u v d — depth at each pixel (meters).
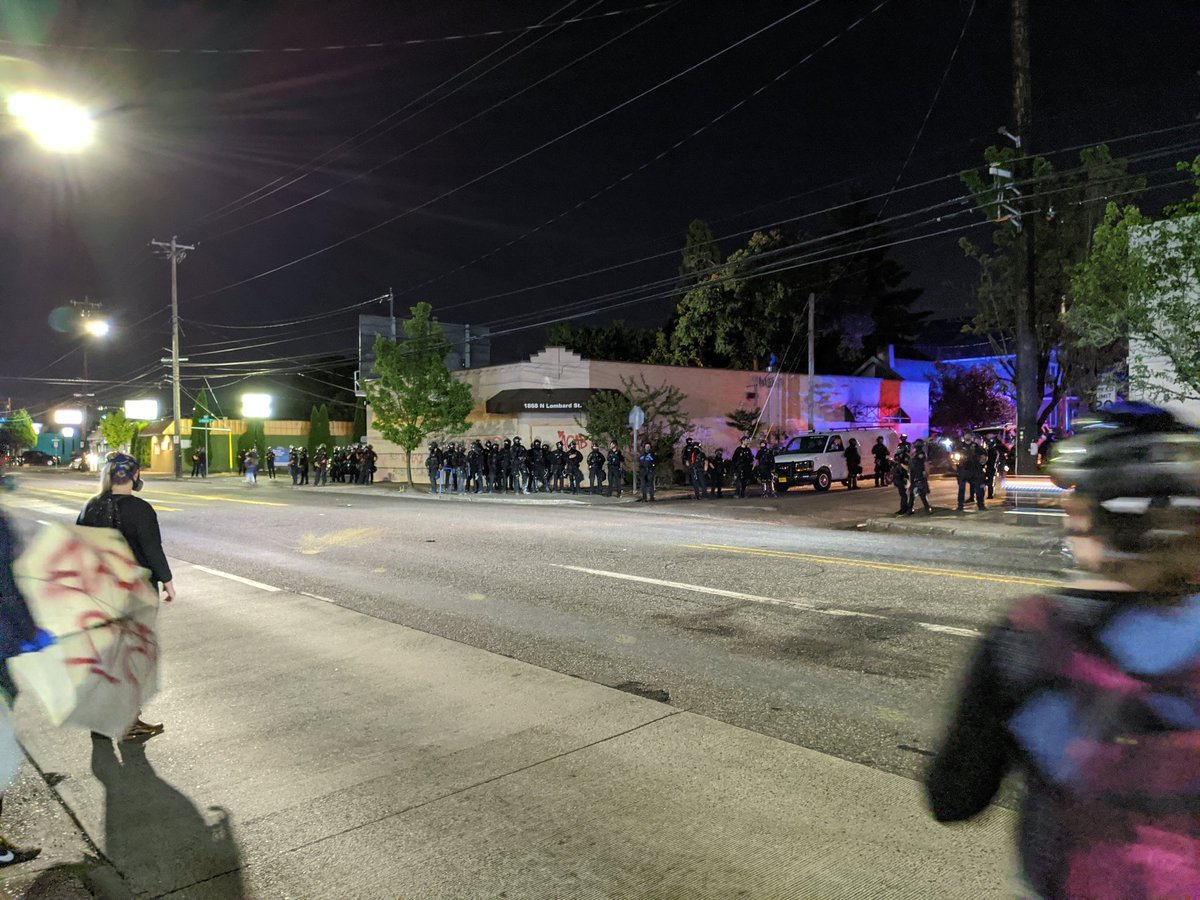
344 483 40.22
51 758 4.98
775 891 3.34
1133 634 1.41
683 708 5.58
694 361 45.75
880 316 58.53
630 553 12.73
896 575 10.44
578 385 31.03
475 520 18.83
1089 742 1.43
